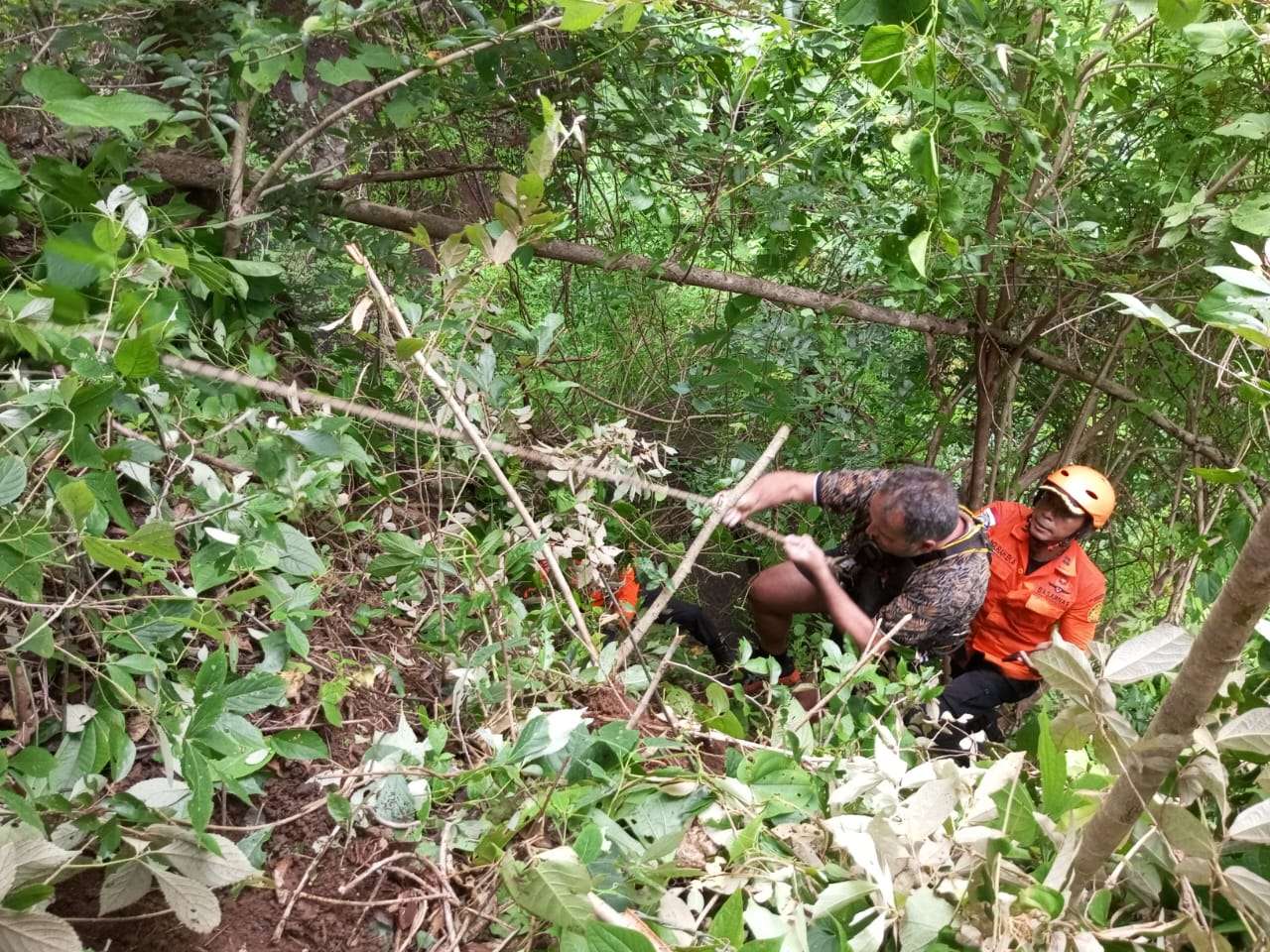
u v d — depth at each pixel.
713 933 1.10
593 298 4.36
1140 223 3.18
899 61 1.89
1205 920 1.14
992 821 1.28
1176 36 2.70
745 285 3.16
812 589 3.13
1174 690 0.94
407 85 2.35
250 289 2.45
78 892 1.32
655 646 2.56
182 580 1.78
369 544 2.25
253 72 2.05
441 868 1.47
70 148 2.25
